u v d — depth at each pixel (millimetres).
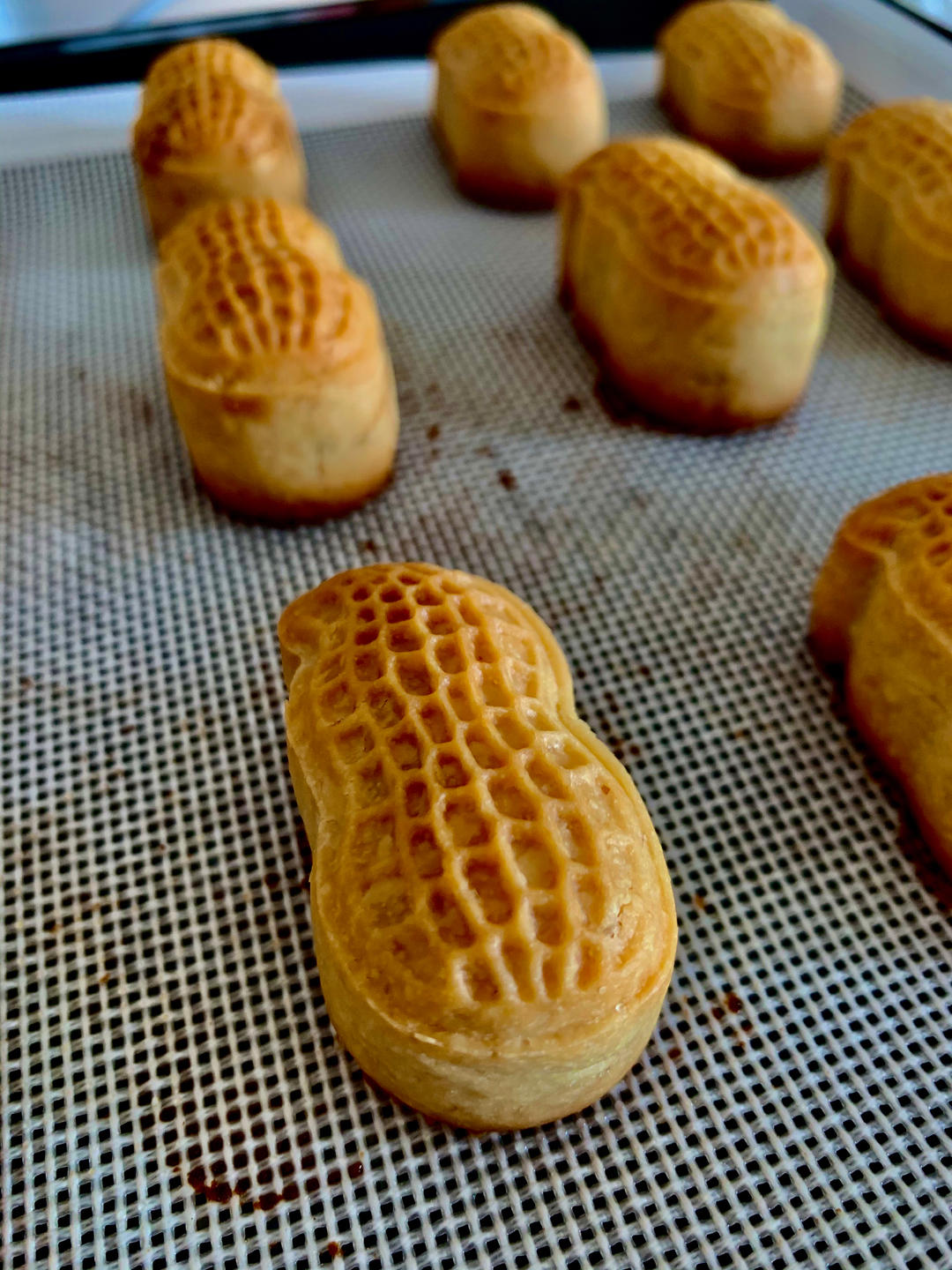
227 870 130
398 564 130
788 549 167
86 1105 112
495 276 217
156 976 121
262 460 157
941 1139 109
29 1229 104
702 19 235
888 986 120
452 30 232
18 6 245
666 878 106
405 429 186
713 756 141
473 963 94
